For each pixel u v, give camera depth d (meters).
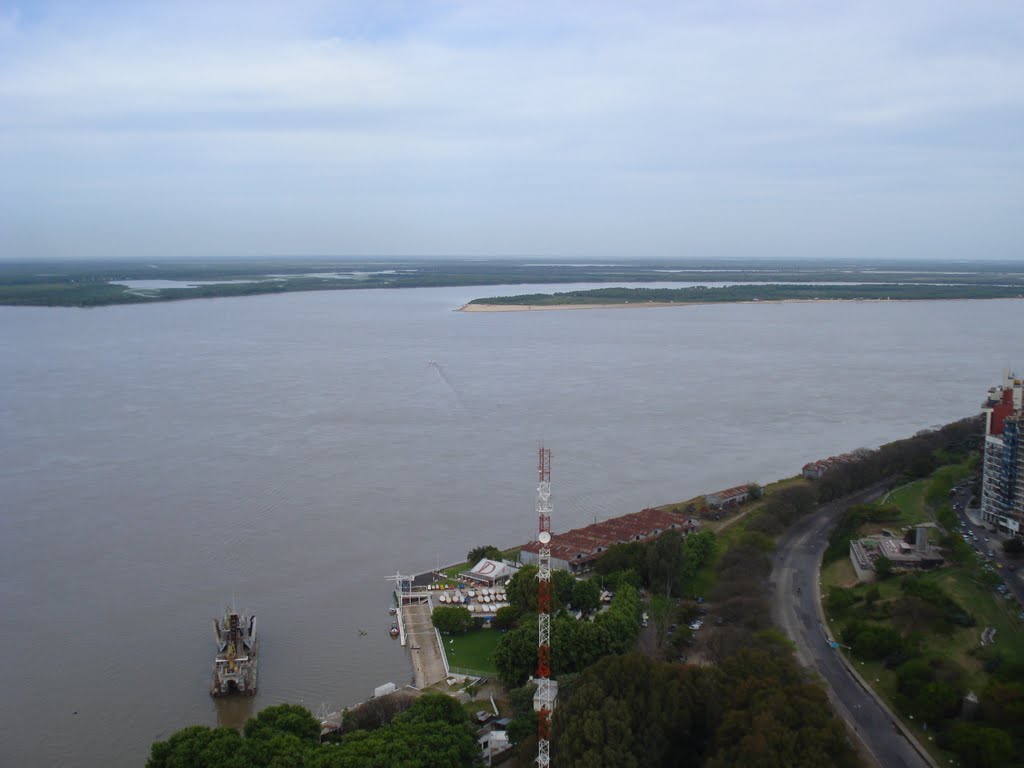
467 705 170.00
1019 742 146.88
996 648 178.88
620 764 131.38
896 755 149.25
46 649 192.88
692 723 142.12
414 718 148.62
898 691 167.38
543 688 156.25
